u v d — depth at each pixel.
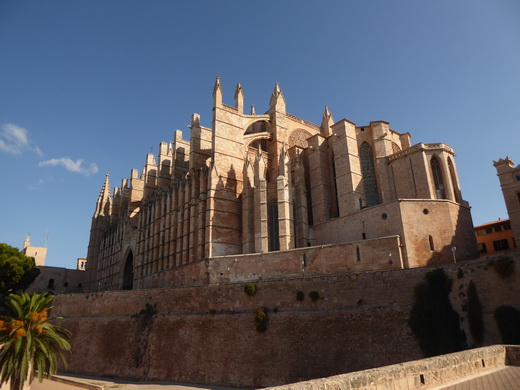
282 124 66.00
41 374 30.05
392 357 29.80
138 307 45.81
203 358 37.72
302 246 50.59
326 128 71.69
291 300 36.31
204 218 55.88
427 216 41.22
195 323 40.12
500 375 15.79
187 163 76.88
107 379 42.66
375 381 12.45
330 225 49.62
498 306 26.92
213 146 57.31
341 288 34.38
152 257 68.94
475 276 28.67
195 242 56.66
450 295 29.70
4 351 29.42
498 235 62.03
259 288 38.22
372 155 55.75
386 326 31.08
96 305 49.97
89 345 47.22
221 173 56.81
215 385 35.66
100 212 105.56
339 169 53.06
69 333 33.88
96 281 97.44
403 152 50.56
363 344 31.34
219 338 37.91
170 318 42.22
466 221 44.19
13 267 69.50
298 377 32.59
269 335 35.66
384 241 37.38
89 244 103.00
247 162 55.56
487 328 27.12
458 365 15.78
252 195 53.91
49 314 53.78
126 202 96.69
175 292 43.28
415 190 48.28
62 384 41.31
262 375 34.12
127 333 44.88
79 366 46.41
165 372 39.22
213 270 47.56
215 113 58.81
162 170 78.31
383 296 32.31
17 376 29.92
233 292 39.34
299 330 34.56
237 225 56.12
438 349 28.34
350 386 11.66
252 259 44.75
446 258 39.94
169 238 64.19
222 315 38.91
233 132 60.31
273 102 67.06
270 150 65.50
